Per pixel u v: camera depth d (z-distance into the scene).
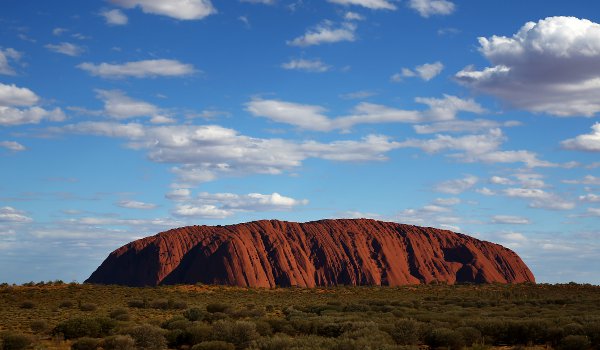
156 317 46.78
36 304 61.00
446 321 39.06
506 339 32.22
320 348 21.78
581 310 53.59
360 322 31.14
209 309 48.97
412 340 29.38
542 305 61.06
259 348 23.23
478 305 62.62
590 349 29.28
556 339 30.78
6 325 40.94
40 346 28.47
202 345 25.02
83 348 27.55
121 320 41.84
